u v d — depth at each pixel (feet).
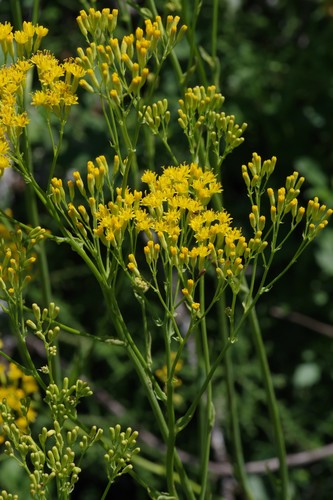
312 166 20.49
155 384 7.88
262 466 17.04
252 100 21.15
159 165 19.08
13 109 7.59
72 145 19.65
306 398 21.12
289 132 21.12
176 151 19.04
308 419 20.81
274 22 22.82
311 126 21.16
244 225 20.35
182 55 19.63
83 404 20.31
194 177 7.66
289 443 20.34
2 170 7.64
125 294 20.15
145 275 19.39
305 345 21.11
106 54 7.81
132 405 20.53
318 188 20.20
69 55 21.31
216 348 19.54
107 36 8.02
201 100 8.51
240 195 21.35
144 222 7.59
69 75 7.78
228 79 20.92
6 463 16.29
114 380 20.34
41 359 19.72
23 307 7.93
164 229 7.55
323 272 20.80
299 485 19.62
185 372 18.88
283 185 20.83
